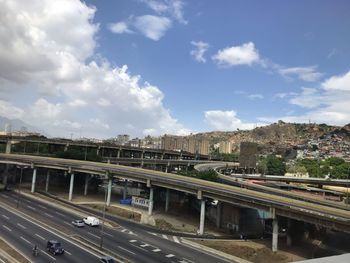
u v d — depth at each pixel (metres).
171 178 122.44
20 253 60.56
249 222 111.62
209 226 107.94
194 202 135.38
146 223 101.88
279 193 131.50
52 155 195.38
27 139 192.25
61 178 173.88
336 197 188.75
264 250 82.81
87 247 68.88
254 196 98.06
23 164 147.25
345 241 99.88
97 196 145.88
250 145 152.25
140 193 152.75
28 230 78.12
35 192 140.00
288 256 80.69
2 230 75.88
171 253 71.75
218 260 70.62
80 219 96.50
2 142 183.25
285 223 101.00
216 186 111.38
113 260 59.16
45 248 65.56
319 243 96.12
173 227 100.94
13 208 101.44
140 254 68.31
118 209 119.44
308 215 80.06
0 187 136.88
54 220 91.88
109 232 84.94
